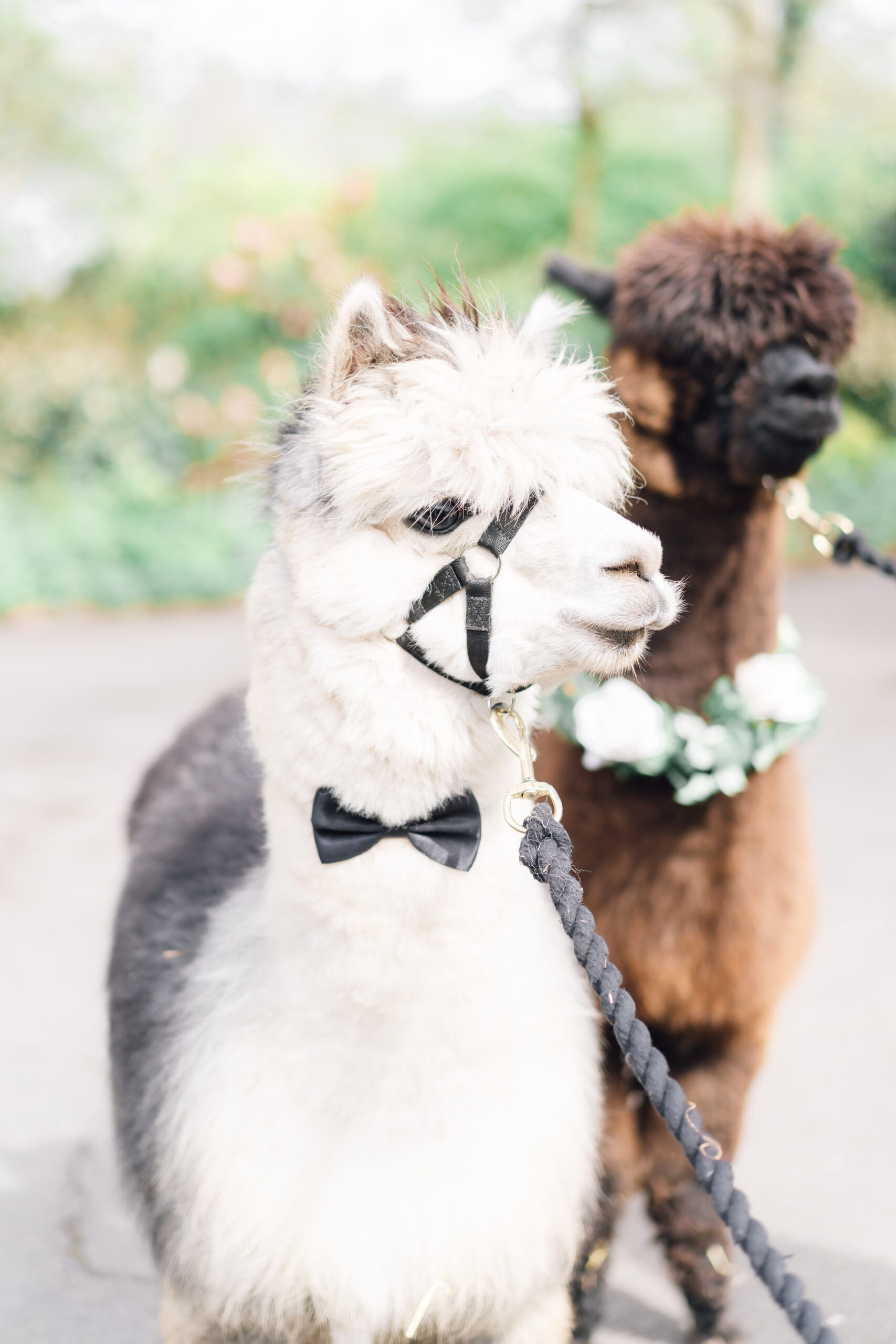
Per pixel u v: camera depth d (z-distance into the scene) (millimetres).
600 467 1851
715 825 2656
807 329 2814
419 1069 1846
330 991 1854
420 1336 1960
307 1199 1854
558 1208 1932
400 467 1736
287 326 16734
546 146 21359
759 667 2721
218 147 22797
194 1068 2008
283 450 1992
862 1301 2809
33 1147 3596
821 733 8164
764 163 18297
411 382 1777
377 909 1815
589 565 1747
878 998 4379
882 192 21047
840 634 11805
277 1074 1909
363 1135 1855
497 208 20641
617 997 1473
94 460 17516
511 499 1754
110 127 19125
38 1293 2953
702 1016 2688
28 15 18453
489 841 1857
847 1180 3309
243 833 2500
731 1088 2721
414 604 1768
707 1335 2709
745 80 17969
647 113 21562
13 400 17625
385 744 1787
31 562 14734
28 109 18453
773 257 2840
